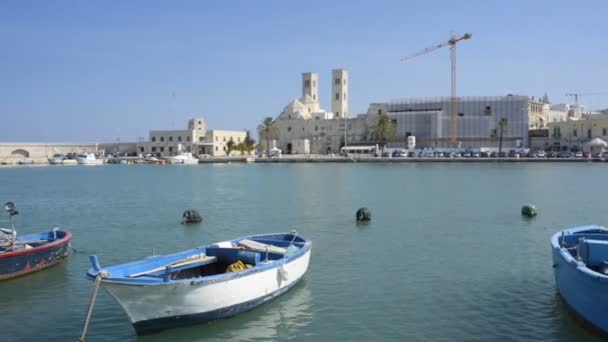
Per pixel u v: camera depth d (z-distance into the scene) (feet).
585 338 58.65
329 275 85.46
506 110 638.12
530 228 131.85
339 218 151.64
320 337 60.70
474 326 63.00
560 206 176.14
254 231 132.67
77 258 99.86
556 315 65.72
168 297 58.80
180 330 61.62
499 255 99.81
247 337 60.64
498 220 145.28
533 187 247.09
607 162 487.61
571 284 61.62
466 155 570.05
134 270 64.44
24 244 86.94
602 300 54.49
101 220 154.51
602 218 148.77
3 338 60.90
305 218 152.87
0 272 80.84
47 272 87.71
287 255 74.74
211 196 223.71
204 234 129.08
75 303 72.18
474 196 209.15
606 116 583.17
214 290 61.57
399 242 113.39
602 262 63.93
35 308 70.28
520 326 62.59
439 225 136.77
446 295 74.64
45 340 60.29
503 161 515.91
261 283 67.82
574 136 609.42
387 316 66.74
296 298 73.51
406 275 85.40
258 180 319.06
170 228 138.51
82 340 57.88
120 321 65.62
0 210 182.09
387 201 193.26
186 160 622.54
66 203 202.39
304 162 586.04
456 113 655.76
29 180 344.90
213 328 62.85
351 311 68.59
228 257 72.84
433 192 226.58
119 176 388.57
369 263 93.71
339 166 495.82
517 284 79.56
